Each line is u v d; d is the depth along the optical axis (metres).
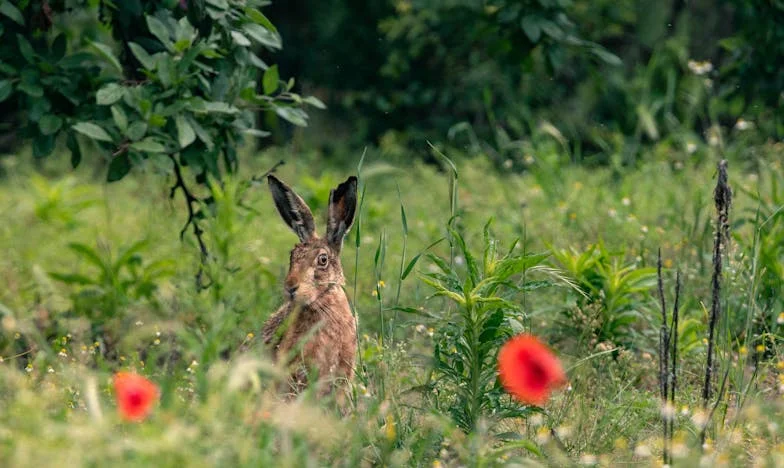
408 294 13.14
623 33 27.42
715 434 8.21
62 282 14.19
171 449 5.91
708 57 26.92
